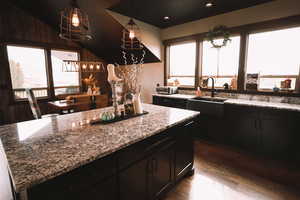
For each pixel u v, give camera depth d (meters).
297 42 2.63
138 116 1.87
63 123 1.64
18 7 3.88
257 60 3.07
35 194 0.77
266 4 2.81
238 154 2.63
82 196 0.94
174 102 3.67
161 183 1.57
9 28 3.79
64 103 3.50
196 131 3.31
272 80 2.95
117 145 1.10
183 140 1.86
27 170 0.81
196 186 1.87
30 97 2.76
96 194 1.01
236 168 2.23
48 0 3.50
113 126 1.51
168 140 1.61
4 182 1.88
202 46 3.77
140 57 4.58
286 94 2.72
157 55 4.32
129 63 5.14
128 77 2.07
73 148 1.06
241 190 1.80
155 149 1.45
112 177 1.10
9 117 3.96
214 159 2.48
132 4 2.95
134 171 1.26
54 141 1.19
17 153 1.01
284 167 2.24
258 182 1.93
